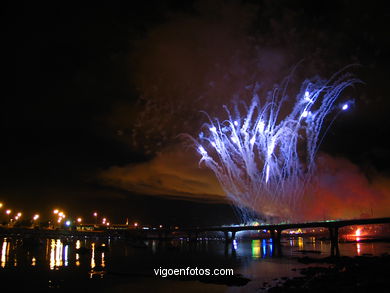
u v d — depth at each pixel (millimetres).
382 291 27062
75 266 46312
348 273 34656
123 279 37500
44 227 136500
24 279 37688
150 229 126938
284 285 31734
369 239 114312
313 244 98250
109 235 131000
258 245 95312
